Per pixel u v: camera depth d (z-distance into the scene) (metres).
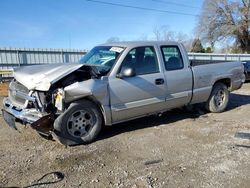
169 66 5.61
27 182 3.44
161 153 4.29
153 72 5.35
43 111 4.40
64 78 4.58
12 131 5.36
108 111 4.80
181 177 3.52
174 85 5.61
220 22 47.56
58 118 4.38
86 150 4.43
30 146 4.60
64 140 4.48
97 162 3.99
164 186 3.31
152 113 5.51
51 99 4.46
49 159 4.09
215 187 3.27
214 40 48.62
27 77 4.61
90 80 4.63
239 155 4.18
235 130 5.38
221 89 6.78
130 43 5.31
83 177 3.55
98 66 4.97
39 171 3.72
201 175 3.57
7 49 16.61
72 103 4.50
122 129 5.48
